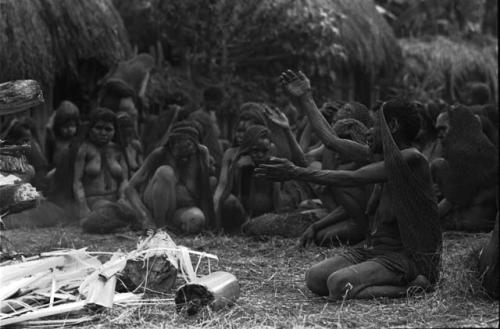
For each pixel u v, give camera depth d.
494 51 27.12
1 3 16.25
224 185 13.88
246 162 13.80
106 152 15.45
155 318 7.82
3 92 8.80
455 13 28.58
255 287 9.37
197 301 7.90
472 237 12.94
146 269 8.79
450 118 13.23
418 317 7.57
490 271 8.09
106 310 7.95
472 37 28.20
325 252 11.48
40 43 16.64
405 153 8.44
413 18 28.23
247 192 14.09
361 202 11.10
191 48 21.62
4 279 8.09
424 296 8.41
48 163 16.89
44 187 15.65
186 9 20.81
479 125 13.15
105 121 15.23
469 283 8.24
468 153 13.11
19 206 9.04
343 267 8.75
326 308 8.16
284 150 13.58
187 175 13.80
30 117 17.62
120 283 8.80
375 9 23.80
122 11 21.00
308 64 21.98
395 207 8.38
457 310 7.74
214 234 13.63
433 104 17.27
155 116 18.36
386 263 8.52
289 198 14.49
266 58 21.94
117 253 9.30
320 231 12.00
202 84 21.45
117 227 13.77
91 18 17.70
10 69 16.27
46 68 16.81
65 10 17.30
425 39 27.52
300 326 7.27
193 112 16.92
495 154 13.14
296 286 9.42
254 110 14.08
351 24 22.33
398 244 8.66
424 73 25.64
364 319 7.57
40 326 7.53
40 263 8.52
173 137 13.62
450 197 13.27
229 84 21.34
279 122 12.57
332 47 21.06
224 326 7.46
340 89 23.19
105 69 19.70
